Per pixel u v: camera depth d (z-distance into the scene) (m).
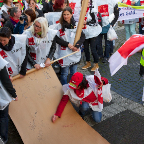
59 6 4.55
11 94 2.76
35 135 3.12
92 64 5.99
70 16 3.96
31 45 3.53
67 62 4.24
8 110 3.14
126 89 4.76
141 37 3.51
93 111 3.60
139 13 6.48
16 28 4.13
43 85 3.50
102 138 3.21
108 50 5.96
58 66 5.46
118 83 5.01
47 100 3.41
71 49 4.19
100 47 5.94
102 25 5.48
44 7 5.83
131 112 4.02
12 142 3.33
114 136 3.47
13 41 3.10
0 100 2.71
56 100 3.46
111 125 3.71
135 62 6.00
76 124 3.34
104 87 3.40
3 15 4.88
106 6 5.36
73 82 3.05
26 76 3.45
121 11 6.55
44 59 3.72
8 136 3.44
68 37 4.12
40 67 3.56
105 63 5.99
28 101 3.31
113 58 3.59
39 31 3.43
